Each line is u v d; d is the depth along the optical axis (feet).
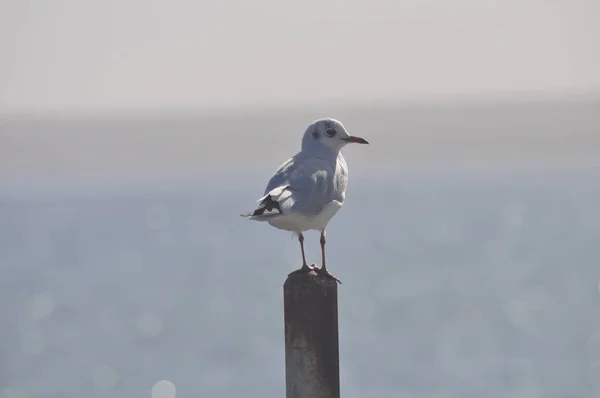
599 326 114.42
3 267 176.96
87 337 115.75
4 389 95.04
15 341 114.93
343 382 91.45
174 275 158.61
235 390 91.15
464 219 230.48
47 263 180.24
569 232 204.13
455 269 157.79
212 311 127.03
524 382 91.97
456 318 119.34
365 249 181.78
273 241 199.41
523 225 218.59
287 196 43.57
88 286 152.15
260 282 148.87
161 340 111.65
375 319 118.42
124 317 125.90
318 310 37.09
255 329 115.85
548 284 143.84
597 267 157.79
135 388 93.91
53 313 131.54
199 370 98.53
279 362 100.89
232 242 201.05
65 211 273.54
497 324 115.85
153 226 232.73
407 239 196.44
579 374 94.22
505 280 147.02
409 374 94.07
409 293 135.85
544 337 108.78
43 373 100.32
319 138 46.60
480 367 96.63
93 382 96.68
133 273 163.43
